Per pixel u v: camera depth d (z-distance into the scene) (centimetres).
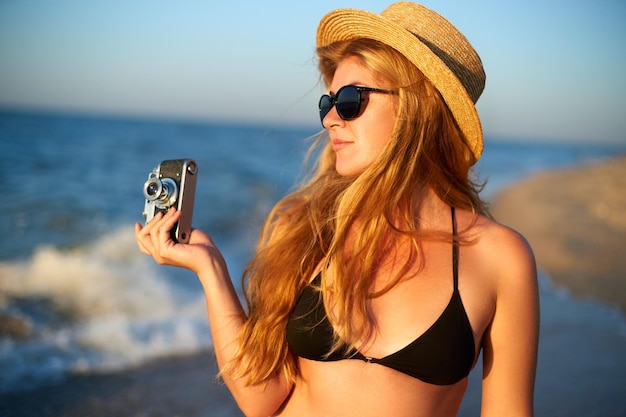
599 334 641
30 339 596
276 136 6738
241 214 1528
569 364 552
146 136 5175
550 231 1385
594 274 942
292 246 187
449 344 150
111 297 734
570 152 10588
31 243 1027
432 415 156
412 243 166
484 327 158
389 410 153
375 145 177
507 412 156
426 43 178
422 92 176
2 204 1425
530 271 161
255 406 176
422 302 157
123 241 1070
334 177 212
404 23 183
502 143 14200
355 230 181
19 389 492
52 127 5072
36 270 838
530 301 160
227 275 181
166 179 177
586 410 458
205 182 2323
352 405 156
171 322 664
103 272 841
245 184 2283
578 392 491
